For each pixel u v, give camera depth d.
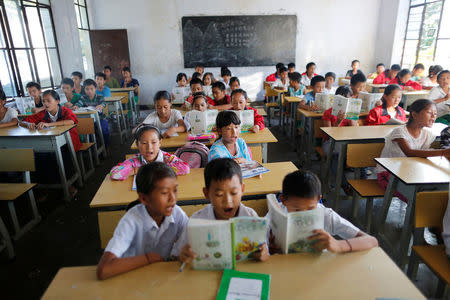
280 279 0.84
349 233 1.09
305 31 6.84
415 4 6.02
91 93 4.09
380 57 6.90
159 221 1.11
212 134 2.54
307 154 3.38
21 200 2.69
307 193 1.01
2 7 3.90
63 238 2.15
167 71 6.95
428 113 1.87
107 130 3.93
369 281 0.83
